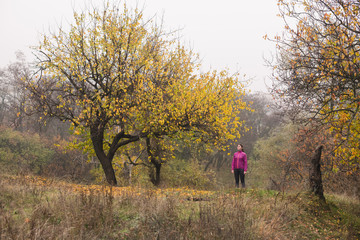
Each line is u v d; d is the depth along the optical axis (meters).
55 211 5.80
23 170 8.95
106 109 13.48
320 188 8.92
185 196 8.30
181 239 5.16
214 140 15.64
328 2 7.83
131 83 14.02
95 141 15.01
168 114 14.04
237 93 16.16
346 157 9.77
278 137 32.94
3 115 42.34
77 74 14.06
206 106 14.54
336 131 8.82
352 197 11.68
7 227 4.69
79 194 6.91
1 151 36.56
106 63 14.09
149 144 19.17
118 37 14.49
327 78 7.79
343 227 7.46
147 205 6.46
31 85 13.81
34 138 40.44
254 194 8.47
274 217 6.51
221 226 5.65
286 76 8.41
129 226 5.75
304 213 7.68
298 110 8.35
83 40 14.60
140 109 14.10
